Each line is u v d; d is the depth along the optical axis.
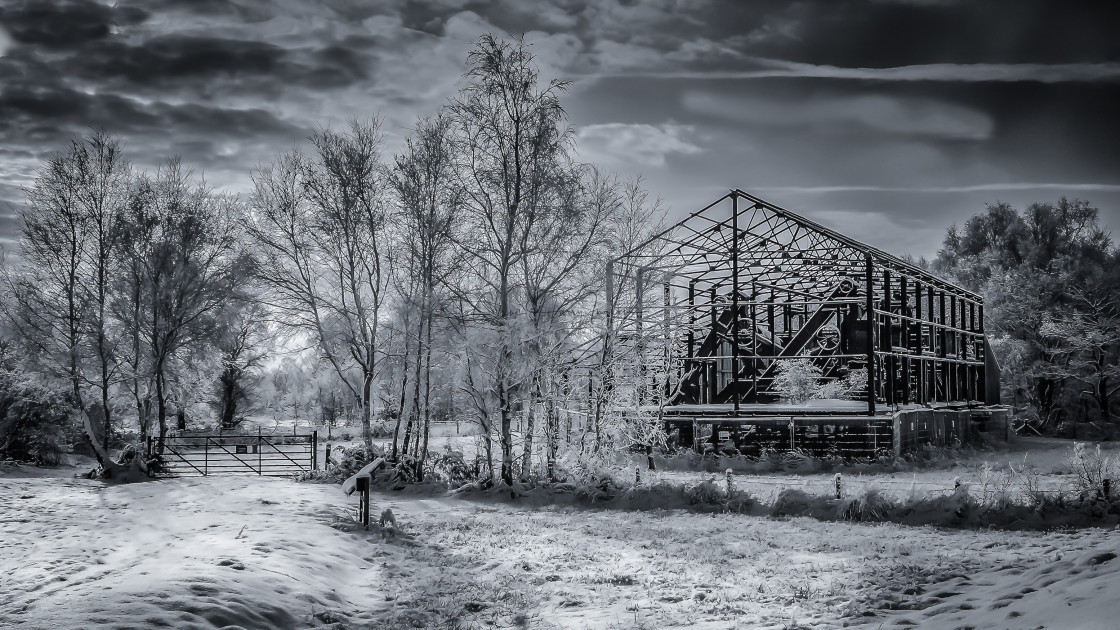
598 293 27.33
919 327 40.03
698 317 40.88
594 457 26.03
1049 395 65.81
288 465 34.22
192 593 10.89
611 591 12.25
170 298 31.75
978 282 76.56
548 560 14.93
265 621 10.40
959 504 19.41
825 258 37.81
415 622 10.95
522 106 26.70
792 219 36.66
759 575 13.12
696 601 11.41
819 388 39.28
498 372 25.64
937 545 15.80
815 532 17.98
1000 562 13.02
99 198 31.17
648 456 32.72
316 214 30.64
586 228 26.92
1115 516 18.50
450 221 27.55
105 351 30.59
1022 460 36.75
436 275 27.64
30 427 33.47
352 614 11.45
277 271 31.53
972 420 47.88
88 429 29.17
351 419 62.41
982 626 8.09
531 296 26.47
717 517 20.78
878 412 34.69
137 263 31.50
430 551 16.16
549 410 26.48
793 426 35.16
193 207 32.75
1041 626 7.53
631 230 28.61
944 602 9.94
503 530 18.69
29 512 20.02
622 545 16.48
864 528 18.69
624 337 27.55
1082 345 62.47
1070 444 47.97
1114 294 65.06
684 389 41.81
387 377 32.75
